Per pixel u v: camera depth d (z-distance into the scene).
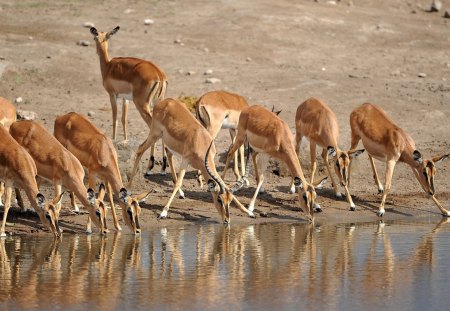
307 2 76.56
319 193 38.47
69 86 52.62
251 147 36.00
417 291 24.05
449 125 48.44
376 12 76.44
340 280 25.16
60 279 24.91
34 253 28.12
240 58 60.75
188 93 52.25
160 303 22.66
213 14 69.62
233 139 40.44
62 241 29.98
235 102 39.16
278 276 25.52
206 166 32.19
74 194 32.41
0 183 33.31
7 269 25.98
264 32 66.12
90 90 52.41
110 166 31.66
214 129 38.22
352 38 67.75
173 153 34.53
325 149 37.25
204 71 56.75
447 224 34.09
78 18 67.00
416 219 35.09
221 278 25.25
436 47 67.75
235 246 29.48
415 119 49.22
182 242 30.05
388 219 35.03
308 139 37.69
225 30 65.94
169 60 58.56
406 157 36.38
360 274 25.88
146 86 39.28
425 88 55.47
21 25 64.50
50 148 31.14
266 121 35.53
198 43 63.06
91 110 48.81
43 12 68.31
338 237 31.17
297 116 38.62
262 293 23.70
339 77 57.22
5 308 22.11
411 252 28.84
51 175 31.08
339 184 39.81
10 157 30.22
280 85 54.75
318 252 28.73
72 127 32.94
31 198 30.25
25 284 24.34
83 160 32.25
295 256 28.11
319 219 34.75
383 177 41.31
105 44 41.47
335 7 76.00
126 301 22.80
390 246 29.77
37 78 53.06
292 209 36.09
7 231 31.30
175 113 34.50
